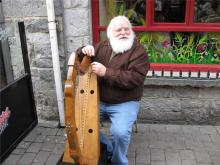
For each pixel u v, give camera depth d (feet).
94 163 9.22
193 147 12.46
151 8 13.64
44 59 13.61
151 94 13.93
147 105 14.12
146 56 10.24
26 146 12.71
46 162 11.75
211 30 13.55
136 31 14.06
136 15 13.98
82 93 9.66
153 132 13.65
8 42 13.50
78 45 13.41
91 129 9.41
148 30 13.89
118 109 10.32
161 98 13.96
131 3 13.89
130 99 10.39
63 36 13.24
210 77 13.43
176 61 14.23
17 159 11.93
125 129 9.89
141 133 13.57
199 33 13.82
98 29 13.84
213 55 14.02
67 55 13.60
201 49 14.01
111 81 9.85
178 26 13.74
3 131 9.07
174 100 13.93
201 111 13.97
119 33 10.08
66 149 9.65
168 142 12.84
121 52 10.12
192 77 13.50
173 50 14.15
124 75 9.78
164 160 11.70
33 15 13.06
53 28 12.79
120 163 10.37
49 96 14.17
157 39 14.11
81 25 13.15
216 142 12.78
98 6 13.64
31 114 10.93
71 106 8.07
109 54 10.38
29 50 13.56
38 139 13.20
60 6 12.83
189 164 11.44
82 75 9.75
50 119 14.57
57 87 13.48
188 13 13.53
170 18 13.78
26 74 10.53
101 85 10.37
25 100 10.43
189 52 14.08
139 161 11.68
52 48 13.02
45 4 12.87
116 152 10.18
